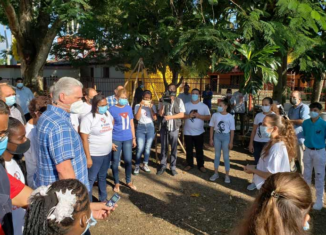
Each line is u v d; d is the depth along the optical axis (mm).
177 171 6320
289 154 3008
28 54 11914
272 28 4598
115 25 9797
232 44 5082
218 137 5730
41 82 12258
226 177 5691
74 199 1322
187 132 6250
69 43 16891
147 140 6121
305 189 1307
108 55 15211
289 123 3057
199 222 4152
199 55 5297
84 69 22312
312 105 4402
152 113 6195
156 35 7535
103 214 2324
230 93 11672
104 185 4586
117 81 19391
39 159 2473
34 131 3297
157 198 4953
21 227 2152
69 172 2393
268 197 1312
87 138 3973
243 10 5020
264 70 4535
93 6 10547
